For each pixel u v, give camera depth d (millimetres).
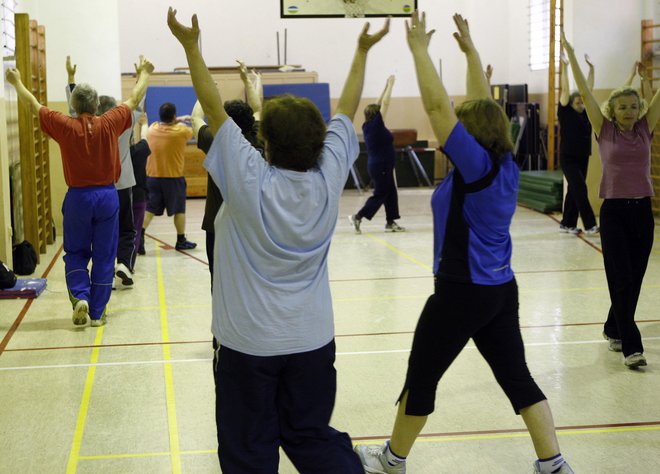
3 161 7867
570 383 4898
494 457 3875
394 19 17062
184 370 5238
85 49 10977
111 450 3992
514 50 17188
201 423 4336
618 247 5070
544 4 15734
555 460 3346
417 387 3395
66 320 6527
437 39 17219
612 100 5102
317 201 2822
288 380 2873
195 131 4348
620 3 12016
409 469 3750
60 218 11023
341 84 17016
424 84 3172
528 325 6223
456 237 3236
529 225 11469
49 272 8523
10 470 3770
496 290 3246
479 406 4531
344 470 2867
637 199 5070
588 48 12039
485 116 3252
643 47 12086
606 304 6867
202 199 15438
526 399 3367
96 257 6242
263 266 2791
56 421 4375
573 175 10461
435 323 3293
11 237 8211
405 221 12172
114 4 10969
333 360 2959
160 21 16344
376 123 10742
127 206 7656
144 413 4488
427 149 16547
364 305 6957
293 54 16828
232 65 16609
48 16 10883
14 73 5773
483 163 3172
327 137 2955
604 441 4035
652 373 5055
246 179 2744
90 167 5973
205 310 6832
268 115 2822
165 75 15266
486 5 17219
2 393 4828
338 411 4480
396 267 8633
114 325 6359
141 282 7996
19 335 6090
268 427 2855
